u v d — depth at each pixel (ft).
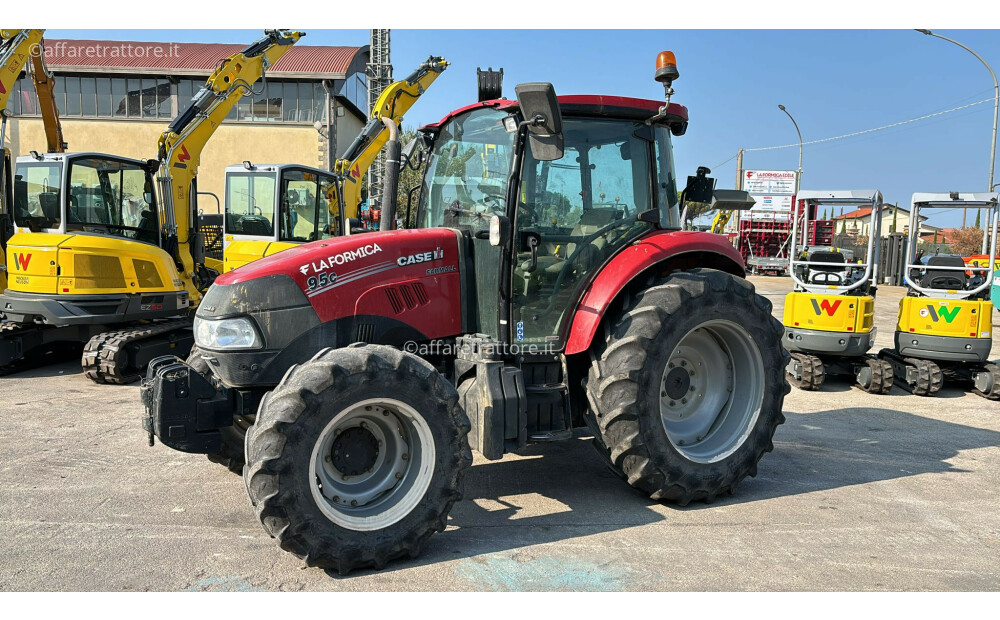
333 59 88.69
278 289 11.45
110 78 83.41
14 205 25.02
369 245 12.30
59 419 19.16
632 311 12.53
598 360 12.56
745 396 13.73
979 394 24.23
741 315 13.20
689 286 12.67
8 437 17.28
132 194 26.99
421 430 10.58
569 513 12.59
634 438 12.04
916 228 25.59
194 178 30.63
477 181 13.29
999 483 14.55
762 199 125.49
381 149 36.50
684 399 13.87
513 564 10.53
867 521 12.37
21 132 82.94
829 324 24.12
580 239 13.07
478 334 12.91
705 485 12.84
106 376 23.91
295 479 9.64
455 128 13.97
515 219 12.33
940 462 16.06
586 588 9.81
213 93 30.22
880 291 73.41
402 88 36.70
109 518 12.18
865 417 20.61
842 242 38.58
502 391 11.73
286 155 84.79
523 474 14.70
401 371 10.36
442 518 10.71
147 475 14.44
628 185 13.62
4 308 24.72
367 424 10.77
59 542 11.18
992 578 10.27
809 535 11.71
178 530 11.69
